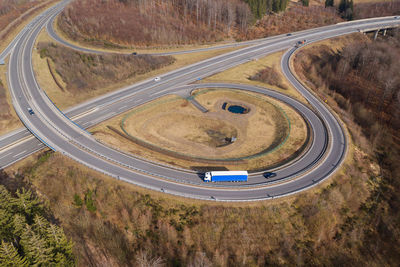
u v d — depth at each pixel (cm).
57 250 5222
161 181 7231
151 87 11862
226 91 11675
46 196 7162
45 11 19438
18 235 5425
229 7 16862
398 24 17350
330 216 6744
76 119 9775
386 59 12925
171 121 10212
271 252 6209
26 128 9375
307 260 6175
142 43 14900
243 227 6384
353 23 17912
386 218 7050
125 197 6844
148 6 17525
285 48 14975
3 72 12538
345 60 13400
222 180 7125
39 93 11169
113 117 9900
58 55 13400
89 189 7112
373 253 6425
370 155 8794
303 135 9281
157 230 6366
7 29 16538
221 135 9600
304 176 7494
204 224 6369
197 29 16325
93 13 16500
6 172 7731
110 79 12375
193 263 5916
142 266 5431
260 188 7106
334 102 11469
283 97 11281
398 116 10506
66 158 7881
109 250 6116
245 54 14538
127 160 7919
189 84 12138
